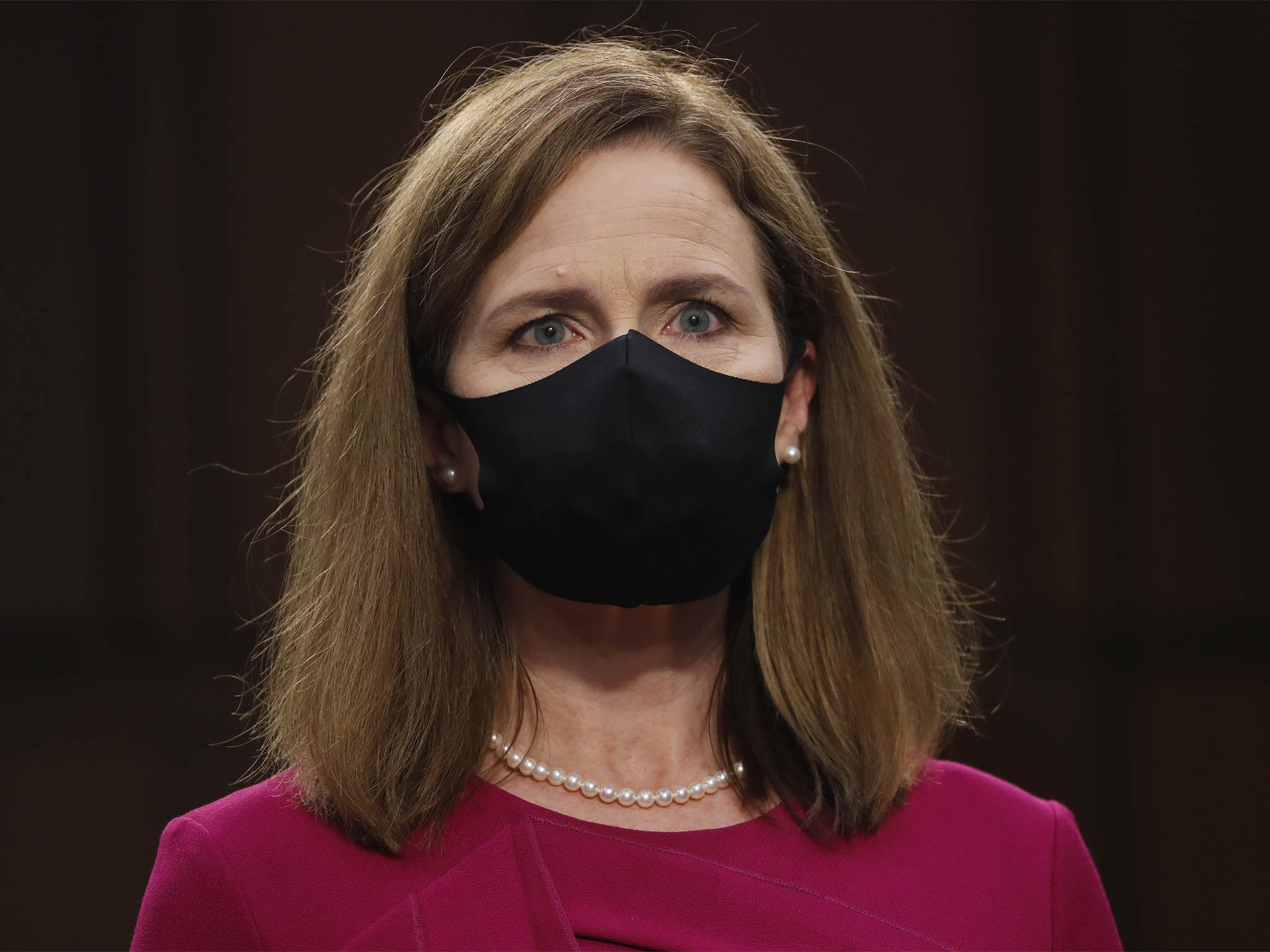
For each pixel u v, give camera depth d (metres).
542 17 7.10
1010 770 7.04
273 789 2.75
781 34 7.31
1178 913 6.78
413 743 2.73
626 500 2.56
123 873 6.52
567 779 2.79
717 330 2.76
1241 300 7.21
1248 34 7.21
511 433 2.63
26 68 7.04
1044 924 2.96
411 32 7.19
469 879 2.59
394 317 2.84
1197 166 7.30
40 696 6.76
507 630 2.90
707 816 2.85
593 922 2.56
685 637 2.89
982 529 6.46
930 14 7.42
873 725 3.02
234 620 6.94
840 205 6.75
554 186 2.67
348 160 7.17
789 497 3.18
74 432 7.00
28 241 7.00
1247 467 7.13
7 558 6.86
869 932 2.69
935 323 7.40
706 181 2.80
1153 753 6.95
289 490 7.05
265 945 2.48
